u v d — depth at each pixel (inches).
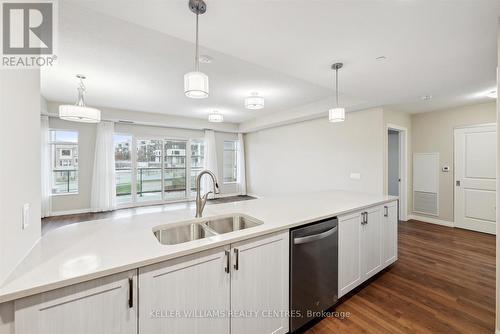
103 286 38.7
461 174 169.3
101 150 221.3
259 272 59.2
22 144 42.6
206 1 57.5
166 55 106.0
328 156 200.4
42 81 139.3
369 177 170.7
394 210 110.9
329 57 88.4
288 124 240.7
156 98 177.9
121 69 121.6
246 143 314.5
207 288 50.3
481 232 160.4
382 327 71.0
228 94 166.7
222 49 82.6
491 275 102.0
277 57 88.7
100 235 54.9
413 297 86.3
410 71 101.4
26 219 44.0
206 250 49.8
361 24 67.6
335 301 78.2
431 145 184.7
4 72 36.2
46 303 34.4
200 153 296.8
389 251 107.0
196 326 48.8
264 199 107.6
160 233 64.1
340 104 167.3
